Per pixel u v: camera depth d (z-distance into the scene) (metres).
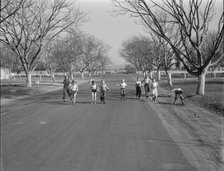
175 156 7.17
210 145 8.20
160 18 32.44
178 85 34.69
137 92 22.75
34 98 23.86
